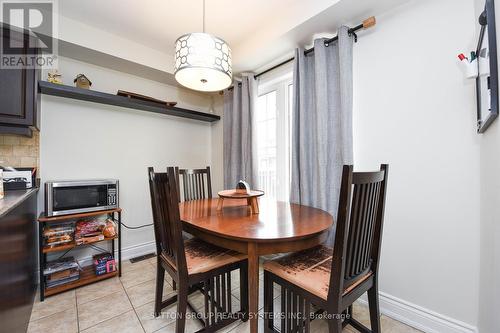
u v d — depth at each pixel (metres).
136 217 2.66
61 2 1.76
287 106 2.44
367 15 1.67
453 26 1.34
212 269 1.29
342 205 0.91
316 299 1.02
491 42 0.93
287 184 2.44
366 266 1.12
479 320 1.22
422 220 1.44
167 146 2.94
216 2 1.79
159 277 1.53
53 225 1.97
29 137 1.97
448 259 1.35
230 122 2.86
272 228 1.23
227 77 1.56
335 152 1.82
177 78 1.57
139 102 2.42
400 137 1.54
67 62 2.23
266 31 2.08
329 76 1.87
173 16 1.95
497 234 0.97
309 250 1.40
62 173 2.19
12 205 1.10
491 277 1.06
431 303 1.41
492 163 1.04
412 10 1.50
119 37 2.25
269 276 1.24
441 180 1.37
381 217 1.15
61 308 1.63
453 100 1.33
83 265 2.26
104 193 2.09
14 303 1.18
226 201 2.01
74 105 2.26
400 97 1.54
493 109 0.93
